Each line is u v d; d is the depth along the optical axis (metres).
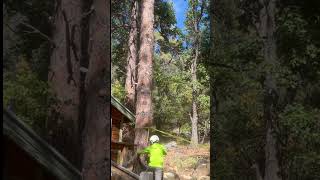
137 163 12.01
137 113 13.33
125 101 19.05
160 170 8.05
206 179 13.54
